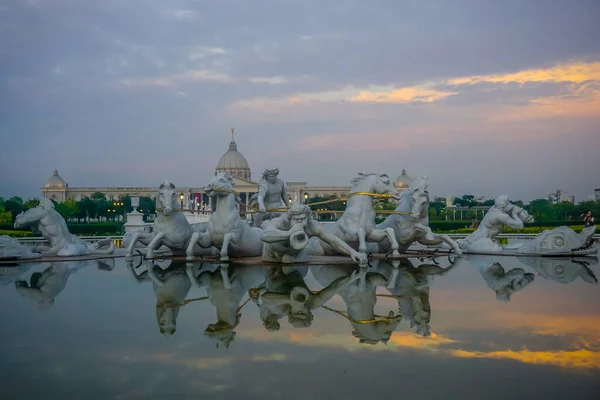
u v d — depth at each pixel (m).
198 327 7.68
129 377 5.45
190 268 14.97
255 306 9.30
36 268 15.40
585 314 8.48
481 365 5.82
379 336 7.12
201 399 4.84
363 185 17.31
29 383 5.28
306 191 129.62
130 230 27.55
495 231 19.83
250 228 17.83
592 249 18.38
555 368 5.68
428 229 18.27
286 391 5.02
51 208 19.44
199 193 115.50
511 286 11.47
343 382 5.27
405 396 4.88
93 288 11.41
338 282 12.09
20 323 7.96
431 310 8.87
